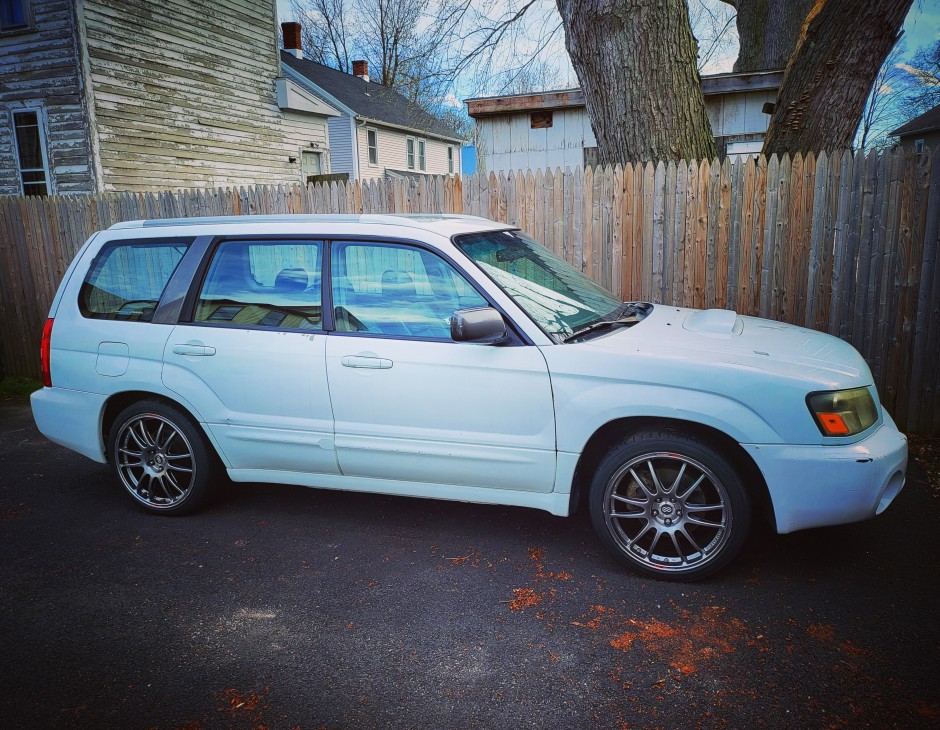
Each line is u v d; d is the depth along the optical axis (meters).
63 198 7.83
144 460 4.16
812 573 3.31
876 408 3.18
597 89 6.41
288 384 3.70
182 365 3.90
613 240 5.91
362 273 3.63
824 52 5.87
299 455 3.78
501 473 3.42
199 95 14.95
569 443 3.26
